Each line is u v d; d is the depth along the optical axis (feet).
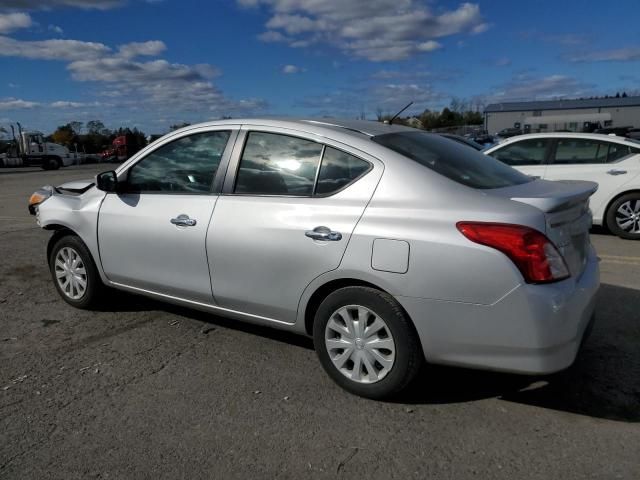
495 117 296.30
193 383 11.85
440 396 11.18
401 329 10.23
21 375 12.27
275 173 12.01
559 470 8.79
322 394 11.32
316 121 12.52
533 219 9.43
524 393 11.25
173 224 13.19
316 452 9.35
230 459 9.18
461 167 11.44
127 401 11.09
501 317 9.44
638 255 22.68
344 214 10.74
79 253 15.74
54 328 15.07
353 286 10.71
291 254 11.30
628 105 284.41
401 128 13.02
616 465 8.87
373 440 9.68
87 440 9.73
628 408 10.61
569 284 9.70
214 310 13.19
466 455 9.22
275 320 12.10
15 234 29.66
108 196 14.89
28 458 9.22
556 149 27.71
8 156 125.08
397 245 10.05
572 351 9.75
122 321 15.56
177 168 13.67
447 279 9.68
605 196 26.43
